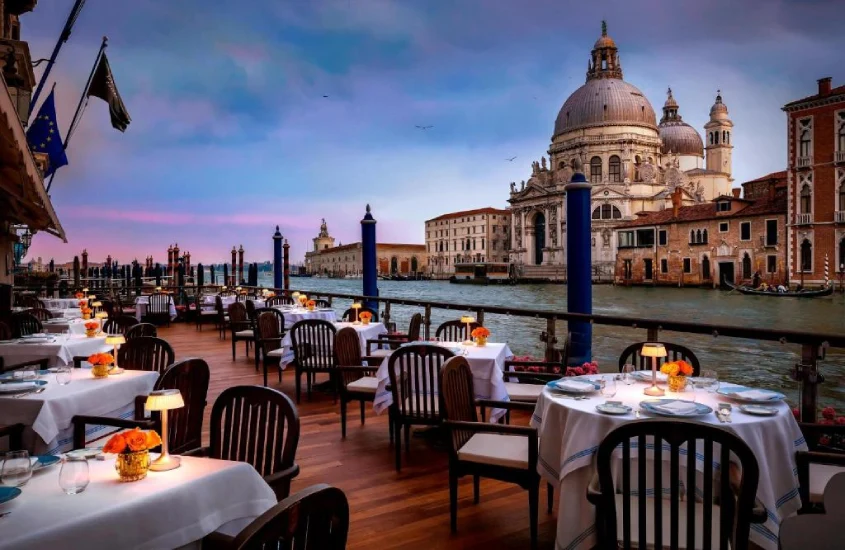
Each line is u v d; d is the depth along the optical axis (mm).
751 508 2322
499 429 3578
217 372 9430
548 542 3648
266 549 1472
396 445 4902
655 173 89188
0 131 4512
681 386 3668
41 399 3744
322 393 7926
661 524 2424
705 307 43250
